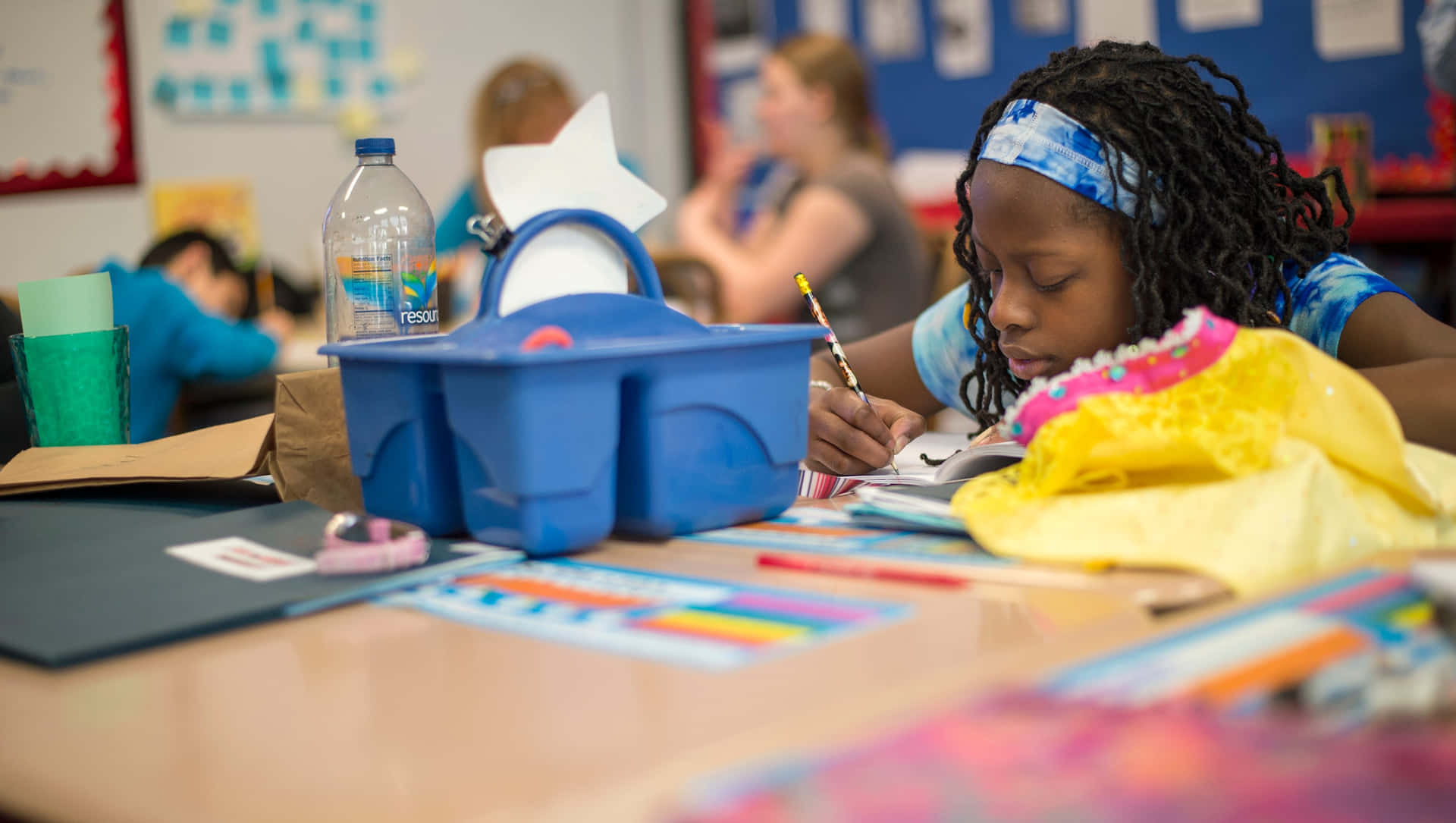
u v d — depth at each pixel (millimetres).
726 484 823
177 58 3689
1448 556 636
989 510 744
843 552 735
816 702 468
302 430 945
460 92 4312
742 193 4477
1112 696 400
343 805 406
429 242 1134
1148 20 3605
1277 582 627
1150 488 735
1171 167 903
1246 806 319
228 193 3811
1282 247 966
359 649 582
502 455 736
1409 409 808
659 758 424
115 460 1044
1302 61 3357
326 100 3994
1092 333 936
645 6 4680
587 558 758
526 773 420
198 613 626
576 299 777
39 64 3443
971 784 342
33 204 3469
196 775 440
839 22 4227
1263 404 720
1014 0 3852
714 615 600
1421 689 400
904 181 4160
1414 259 3104
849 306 3178
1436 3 2279
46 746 479
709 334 830
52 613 634
